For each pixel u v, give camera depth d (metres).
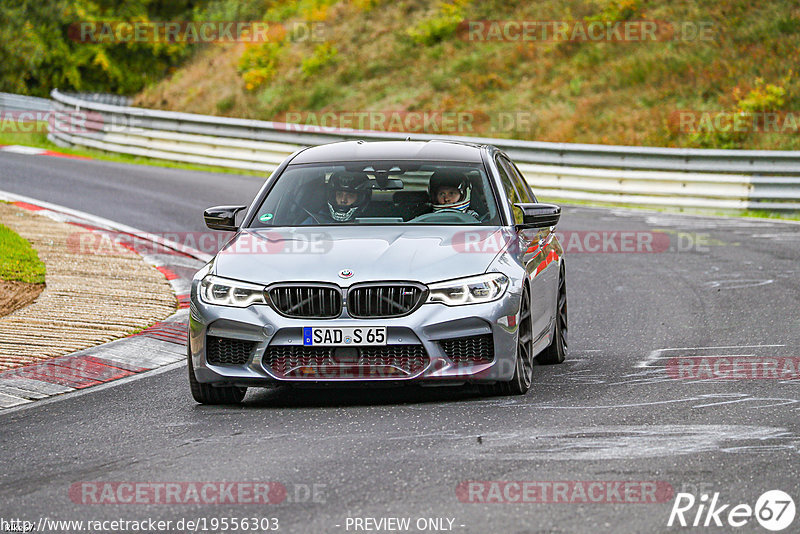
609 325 36.72
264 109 119.81
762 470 17.75
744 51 104.62
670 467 18.03
